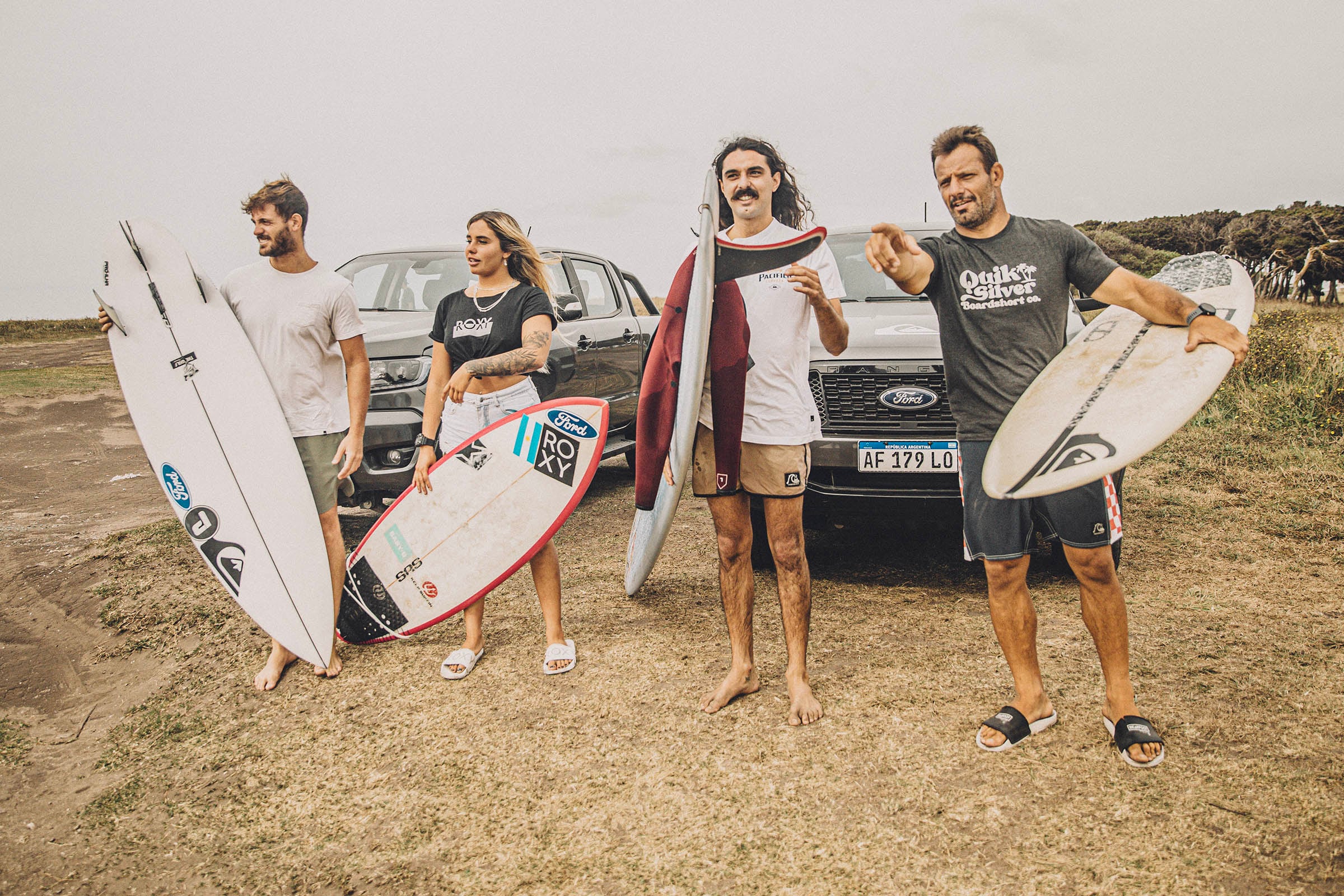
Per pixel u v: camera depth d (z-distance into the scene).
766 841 1.96
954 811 2.01
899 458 3.50
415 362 4.21
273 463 3.07
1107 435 1.91
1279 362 7.36
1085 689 2.58
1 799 2.42
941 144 2.20
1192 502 4.77
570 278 5.57
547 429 3.06
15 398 12.84
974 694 2.59
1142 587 3.50
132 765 2.55
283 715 2.78
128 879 2.02
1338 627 2.99
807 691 2.52
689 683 2.80
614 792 2.20
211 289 3.10
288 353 3.01
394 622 3.13
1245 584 3.48
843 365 3.59
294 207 2.96
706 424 2.56
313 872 2.00
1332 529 4.12
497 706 2.72
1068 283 2.21
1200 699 2.48
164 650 3.39
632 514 5.35
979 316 2.20
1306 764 2.10
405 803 2.23
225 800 2.32
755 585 3.80
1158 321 2.09
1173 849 1.82
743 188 2.48
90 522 5.51
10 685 3.22
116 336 3.12
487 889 1.88
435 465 3.16
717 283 2.43
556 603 3.02
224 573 3.07
